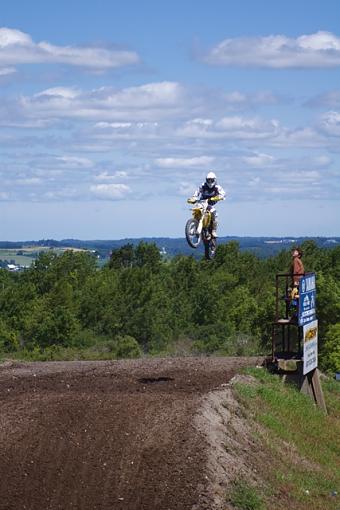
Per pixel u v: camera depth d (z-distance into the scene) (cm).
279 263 11450
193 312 9312
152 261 12188
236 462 1891
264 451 2122
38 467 1702
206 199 2511
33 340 8081
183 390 2428
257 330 6781
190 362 3209
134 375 2788
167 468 1733
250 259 11781
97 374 2816
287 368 3150
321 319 6009
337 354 5609
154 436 1870
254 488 1805
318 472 2203
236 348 7581
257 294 10456
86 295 8994
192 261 10381
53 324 8019
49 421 1927
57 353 7331
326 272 10200
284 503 1836
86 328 8669
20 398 2195
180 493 1650
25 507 1555
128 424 1927
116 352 7275
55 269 10675
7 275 11562
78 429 1884
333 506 1956
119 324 8631
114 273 10638
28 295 9262
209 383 2605
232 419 2200
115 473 1700
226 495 1694
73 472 1692
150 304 8825
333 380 3681
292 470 2108
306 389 2997
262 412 2458
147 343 8519
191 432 1911
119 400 2130
